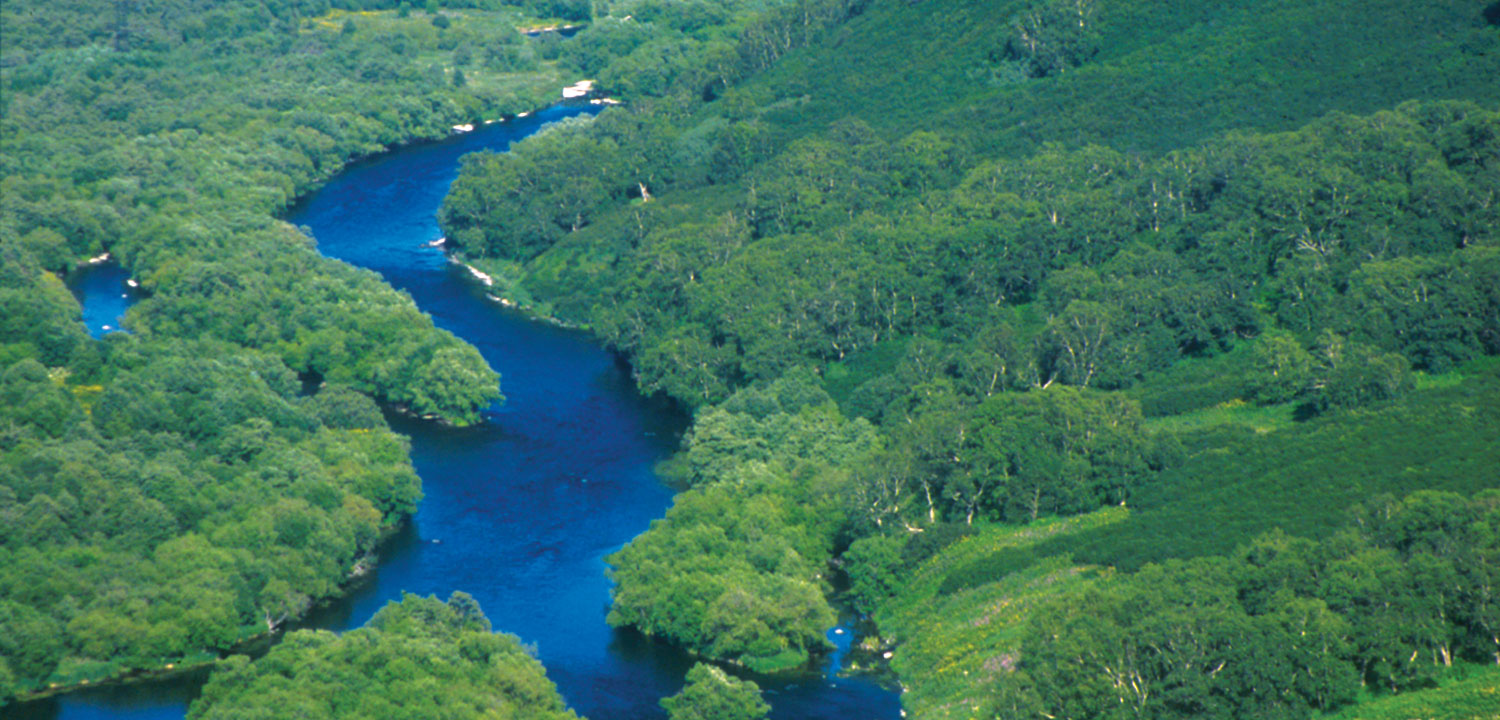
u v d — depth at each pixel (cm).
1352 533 17775
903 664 18725
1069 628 16788
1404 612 16375
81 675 18362
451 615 18362
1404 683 16025
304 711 15362
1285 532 18625
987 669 17450
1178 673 15688
